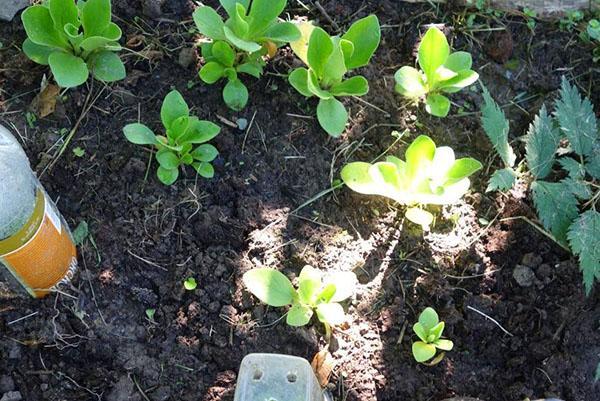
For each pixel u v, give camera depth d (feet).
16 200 2.30
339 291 2.71
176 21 3.05
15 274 2.51
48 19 2.79
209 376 2.71
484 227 2.96
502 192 3.00
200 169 2.83
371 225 2.91
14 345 2.66
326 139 2.97
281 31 2.86
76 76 2.77
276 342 2.74
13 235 2.35
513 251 2.94
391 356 2.79
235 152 2.91
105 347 2.68
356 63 2.93
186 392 2.69
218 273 2.78
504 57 3.19
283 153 2.93
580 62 3.21
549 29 3.23
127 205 2.82
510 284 2.90
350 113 3.02
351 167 2.84
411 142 3.03
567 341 2.85
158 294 2.76
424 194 2.79
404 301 2.85
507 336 2.85
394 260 2.89
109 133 2.88
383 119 3.04
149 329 2.72
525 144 3.06
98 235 2.78
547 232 2.96
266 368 2.33
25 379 2.66
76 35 2.73
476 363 2.82
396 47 3.16
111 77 2.86
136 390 2.67
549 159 3.00
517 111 3.15
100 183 2.83
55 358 2.68
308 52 2.84
